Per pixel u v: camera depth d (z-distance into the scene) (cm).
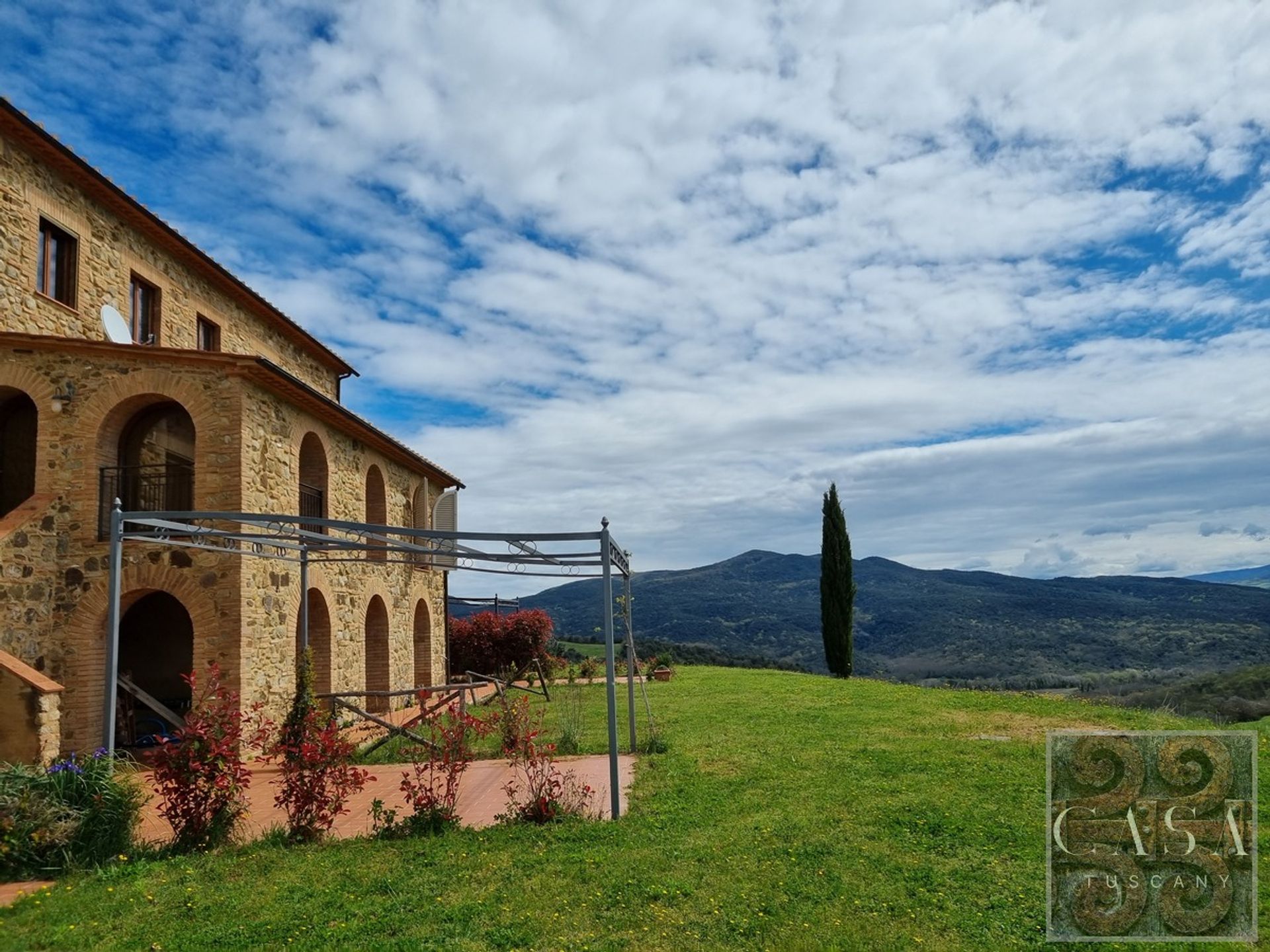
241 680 1170
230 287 1691
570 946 521
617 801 828
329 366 2159
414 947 520
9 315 1188
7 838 679
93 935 550
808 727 1342
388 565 1838
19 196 1210
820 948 512
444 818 805
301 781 782
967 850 691
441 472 2239
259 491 1257
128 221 1423
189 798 754
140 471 1295
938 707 1556
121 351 1207
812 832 745
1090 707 1543
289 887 636
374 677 1784
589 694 2034
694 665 3181
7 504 1285
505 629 2636
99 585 1174
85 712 1144
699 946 520
